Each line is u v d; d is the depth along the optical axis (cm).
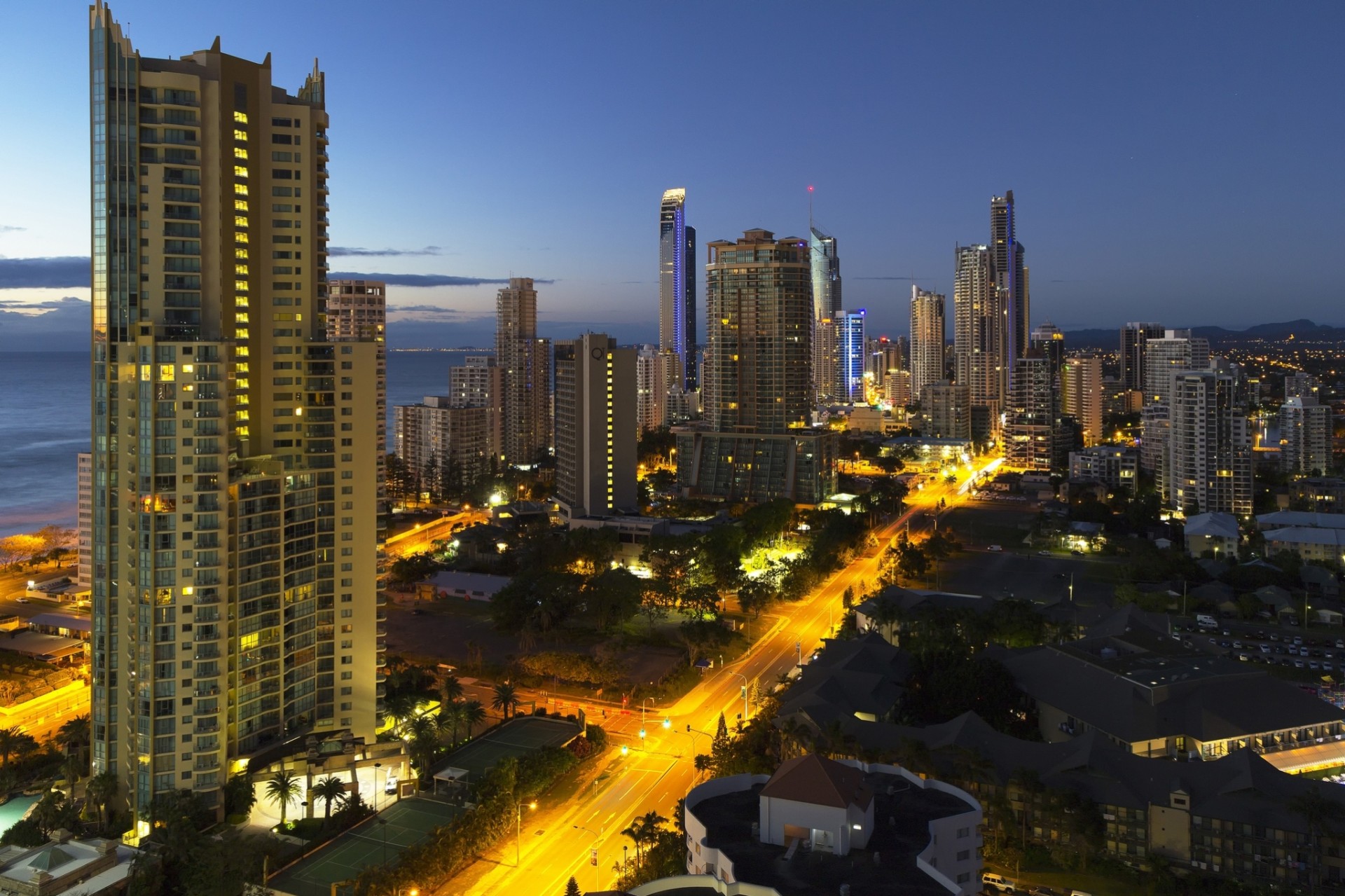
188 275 18800
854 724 19450
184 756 17700
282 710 19538
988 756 18062
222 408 17888
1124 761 17488
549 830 17800
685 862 14488
